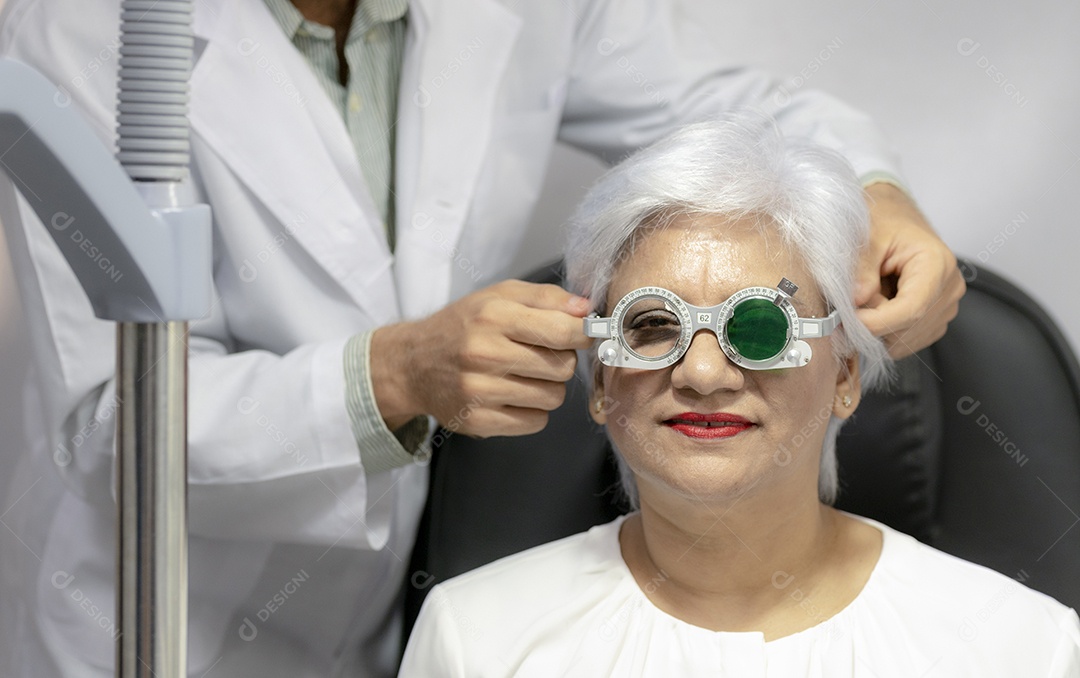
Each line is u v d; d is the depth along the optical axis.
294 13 1.32
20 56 1.23
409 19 1.39
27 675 1.39
